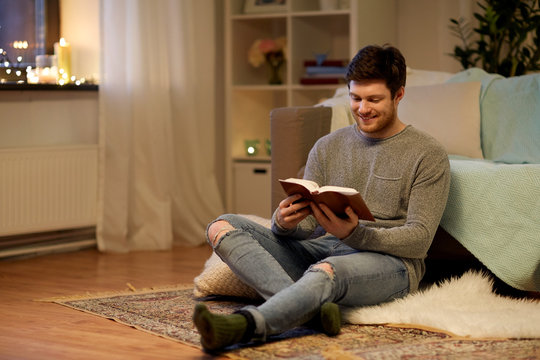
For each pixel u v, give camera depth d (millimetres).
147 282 4191
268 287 2824
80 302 3551
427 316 2842
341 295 2826
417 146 3018
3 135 4902
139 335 2934
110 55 5184
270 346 2637
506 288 3557
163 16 5406
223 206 6238
